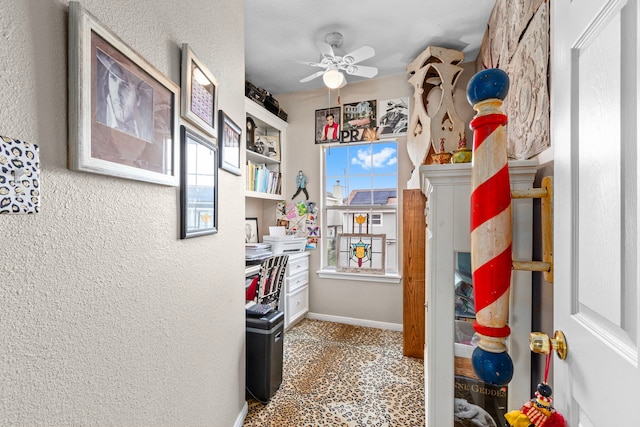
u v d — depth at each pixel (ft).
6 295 1.63
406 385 6.47
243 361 5.34
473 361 2.75
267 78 10.04
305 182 11.00
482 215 2.66
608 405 1.55
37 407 1.81
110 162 2.28
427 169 3.46
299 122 11.09
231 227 4.82
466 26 7.29
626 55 1.45
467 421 3.55
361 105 10.30
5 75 1.61
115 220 2.44
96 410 2.23
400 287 9.84
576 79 1.97
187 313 3.51
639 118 1.35
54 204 1.90
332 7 6.58
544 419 2.06
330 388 6.37
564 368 2.06
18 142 1.66
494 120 2.65
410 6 6.57
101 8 2.27
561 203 2.15
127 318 2.56
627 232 1.44
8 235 1.64
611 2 1.56
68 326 2.01
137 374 2.68
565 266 2.07
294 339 8.95
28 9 1.73
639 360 1.33
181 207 3.34
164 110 3.02
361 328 9.91
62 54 1.94
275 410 5.65
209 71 3.94
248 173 9.18
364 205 10.53
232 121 4.77
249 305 6.57
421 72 8.50
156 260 2.96
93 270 2.22
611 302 1.55
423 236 7.78
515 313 3.38
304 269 10.54
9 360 1.65
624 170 1.46
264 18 6.94
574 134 1.98
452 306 3.49
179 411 3.33
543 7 3.63
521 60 4.46
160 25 3.05
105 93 2.23
